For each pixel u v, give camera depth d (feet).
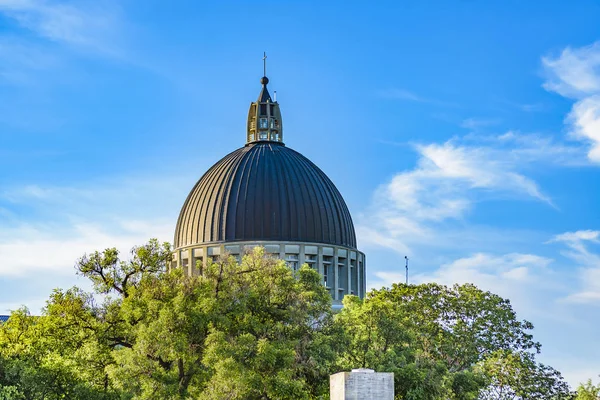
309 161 445.37
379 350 249.96
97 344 219.82
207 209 419.95
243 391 196.95
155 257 237.04
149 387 199.62
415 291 338.95
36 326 227.61
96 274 234.58
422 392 239.91
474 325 333.01
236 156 437.17
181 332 208.85
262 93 460.14
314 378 221.87
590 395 276.82
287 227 412.16
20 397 215.92
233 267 226.79
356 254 435.94
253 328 218.38
